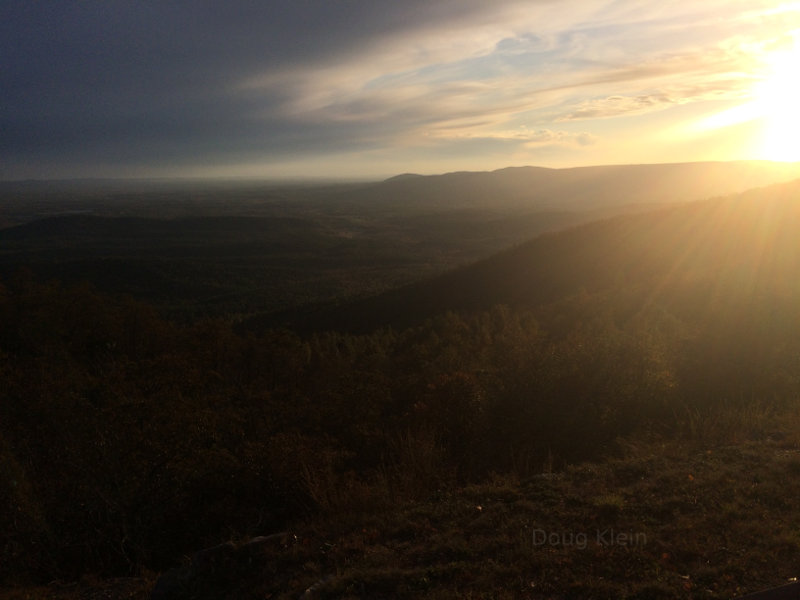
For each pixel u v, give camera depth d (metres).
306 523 5.24
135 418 6.45
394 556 3.97
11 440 6.55
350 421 8.58
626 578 3.44
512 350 11.24
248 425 8.37
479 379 9.30
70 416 6.66
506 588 3.40
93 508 5.91
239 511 6.20
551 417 7.82
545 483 5.10
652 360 8.57
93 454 6.07
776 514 4.15
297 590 3.64
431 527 4.41
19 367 11.55
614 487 4.94
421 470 6.17
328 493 5.74
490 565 3.68
